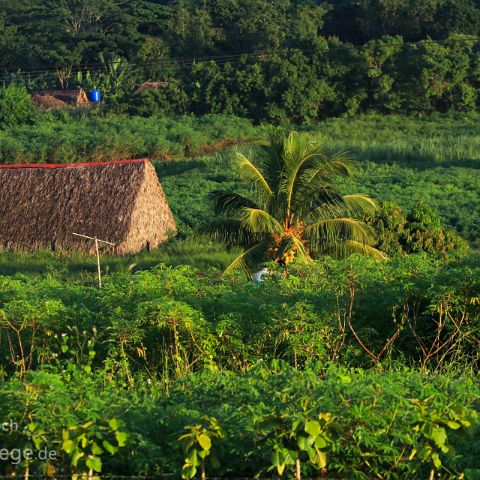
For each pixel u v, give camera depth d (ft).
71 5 592.60
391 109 423.64
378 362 67.00
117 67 510.17
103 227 194.90
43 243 195.62
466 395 47.11
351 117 420.36
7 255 194.59
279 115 410.93
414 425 41.24
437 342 70.13
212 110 422.00
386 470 42.32
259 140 134.82
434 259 79.05
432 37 524.93
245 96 423.23
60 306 68.74
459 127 393.50
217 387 48.03
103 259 185.26
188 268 77.36
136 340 65.77
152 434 43.68
